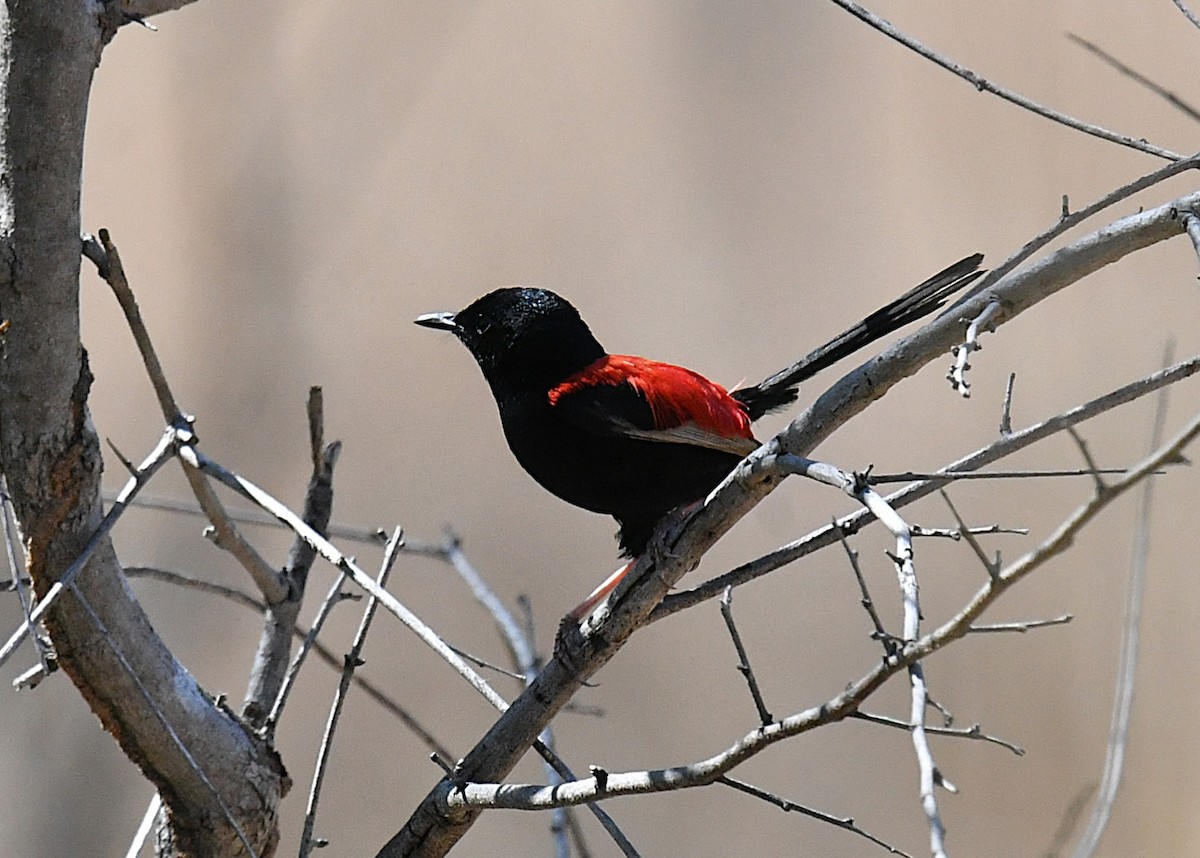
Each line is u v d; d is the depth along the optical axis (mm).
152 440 14070
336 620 13711
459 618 13945
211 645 12555
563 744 13438
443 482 14930
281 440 14438
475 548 14523
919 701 4031
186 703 6203
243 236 14961
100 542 5910
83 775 11281
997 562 3969
